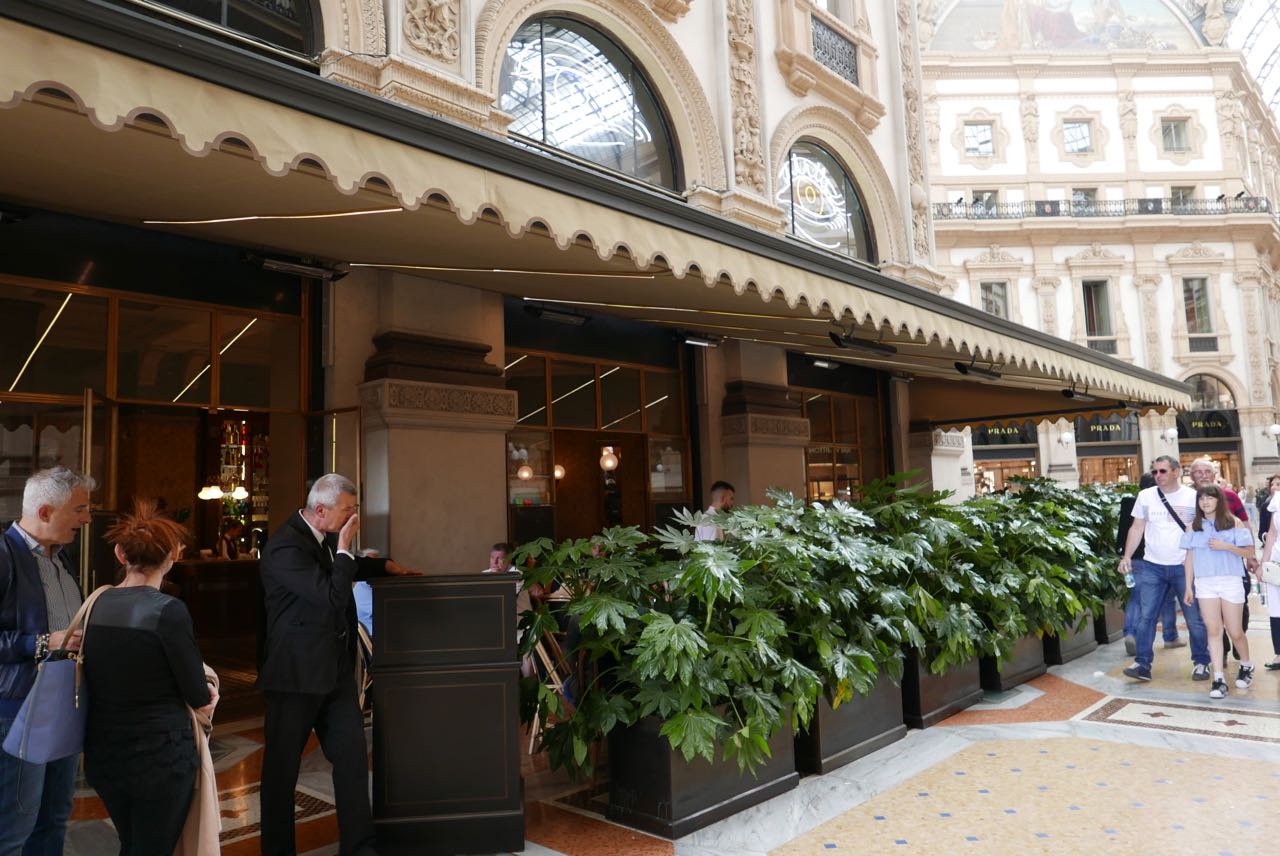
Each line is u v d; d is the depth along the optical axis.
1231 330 36.50
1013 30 39.25
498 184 3.79
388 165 3.34
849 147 12.84
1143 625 7.16
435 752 3.83
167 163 3.87
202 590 9.73
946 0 39.47
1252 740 5.22
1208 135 38.03
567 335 8.95
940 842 3.86
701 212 4.87
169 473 12.95
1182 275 36.59
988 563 7.13
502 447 7.50
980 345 7.77
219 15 6.37
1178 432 36.22
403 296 7.01
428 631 3.88
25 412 5.45
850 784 4.70
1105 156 37.97
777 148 11.20
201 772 3.03
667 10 9.79
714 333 10.05
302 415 6.79
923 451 14.20
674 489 10.08
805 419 11.12
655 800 4.08
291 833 3.50
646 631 4.05
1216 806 4.15
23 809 2.85
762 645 4.39
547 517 8.58
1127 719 5.85
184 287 6.18
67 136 3.52
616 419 9.48
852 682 4.87
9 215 5.18
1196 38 39.84
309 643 3.50
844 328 8.28
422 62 6.90
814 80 11.74
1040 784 4.58
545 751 5.48
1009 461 36.12
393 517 6.66
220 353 6.38
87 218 5.69
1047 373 9.53
